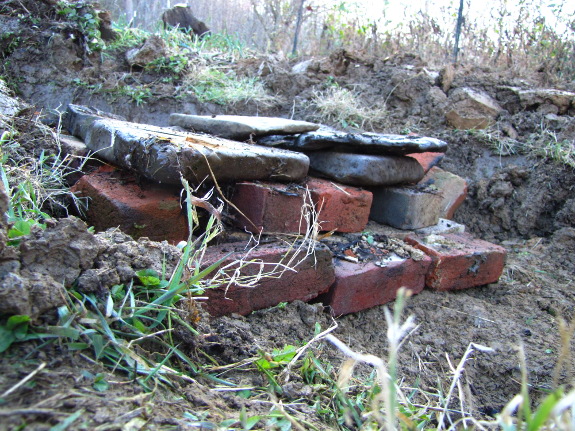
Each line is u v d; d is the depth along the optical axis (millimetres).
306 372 447
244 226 612
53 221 402
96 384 312
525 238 993
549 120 1084
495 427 460
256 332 505
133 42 1204
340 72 1244
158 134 604
